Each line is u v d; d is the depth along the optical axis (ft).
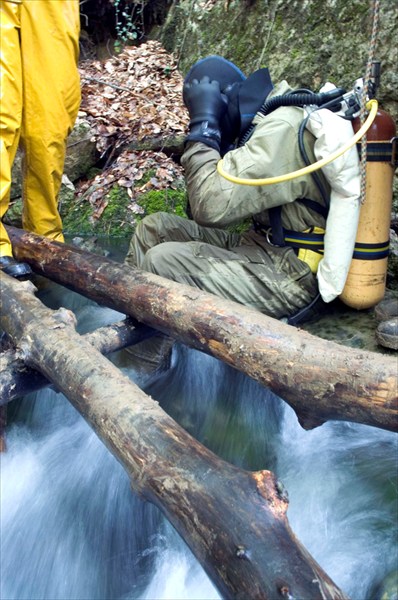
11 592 7.79
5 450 9.12
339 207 8.61
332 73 14.35
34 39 11.07
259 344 6.63
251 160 8.43
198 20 21.08
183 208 16.72
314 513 7.44
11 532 8.18
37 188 12.44
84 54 25.49
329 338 9.51
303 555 4.24
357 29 13.78
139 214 16.74
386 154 8.80
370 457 8.09
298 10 15.87
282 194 8.68
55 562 7.97
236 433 9.14
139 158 17.88
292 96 8.60
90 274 9.57
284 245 9.46
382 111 8.89
